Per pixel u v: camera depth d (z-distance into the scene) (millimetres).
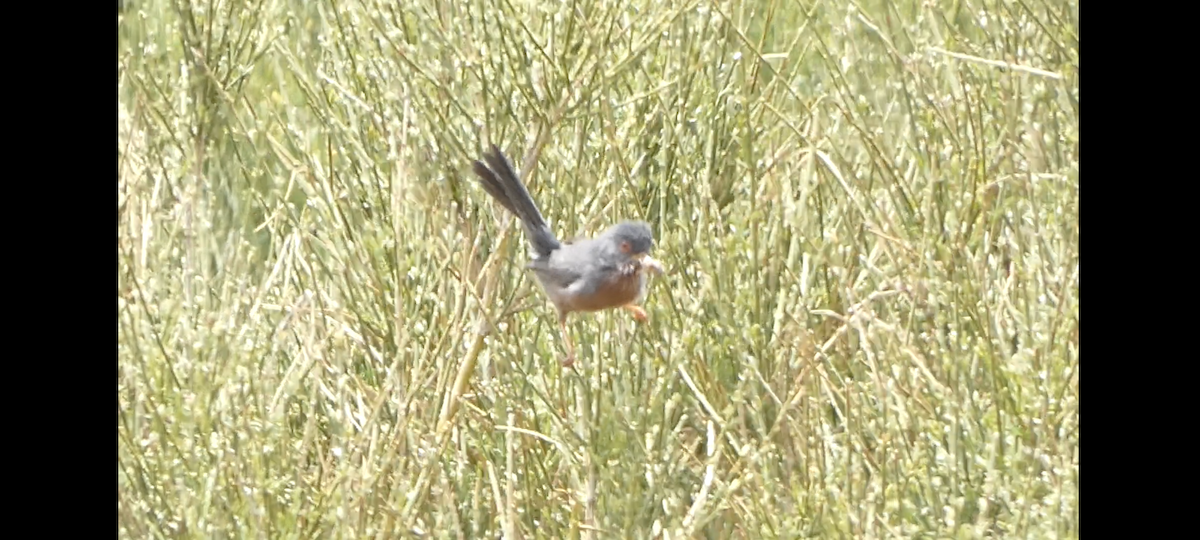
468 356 10500
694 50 11359
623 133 11273
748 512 9508
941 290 9945
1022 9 11727
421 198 10953
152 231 11211
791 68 13672
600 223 10977
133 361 9094
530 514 10070
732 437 10008
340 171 11422
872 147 11469
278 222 11852
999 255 11078
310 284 11430
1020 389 9031
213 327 9594
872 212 11086
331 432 10180
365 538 9133
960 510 8766
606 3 11023
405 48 11070
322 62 12000
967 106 11281
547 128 10938
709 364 10438
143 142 12242
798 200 11812
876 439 9461
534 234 8867
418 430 10195
